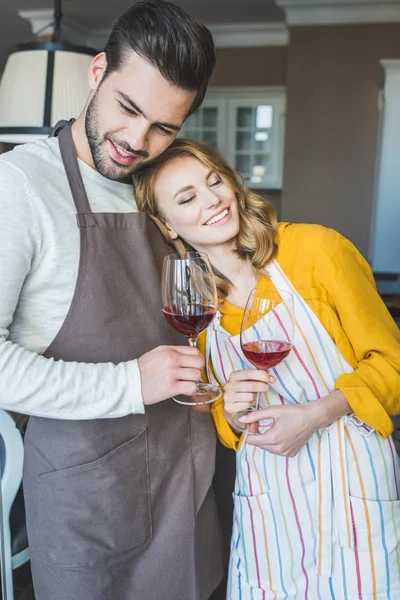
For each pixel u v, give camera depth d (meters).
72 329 1.08
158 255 1.24
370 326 1.14
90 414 0.99
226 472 1.73
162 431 1.21
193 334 1.09
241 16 5.11
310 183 4.93
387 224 4.66
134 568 1.22
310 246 1.19
